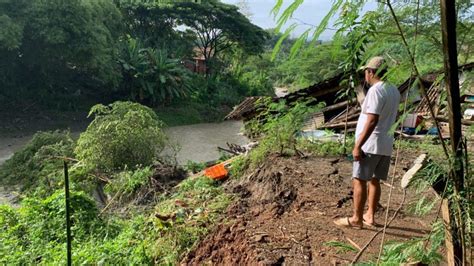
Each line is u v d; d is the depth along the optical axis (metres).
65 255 5.36
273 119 7.18
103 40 24.61
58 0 22.73
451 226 1.76
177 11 35.31
